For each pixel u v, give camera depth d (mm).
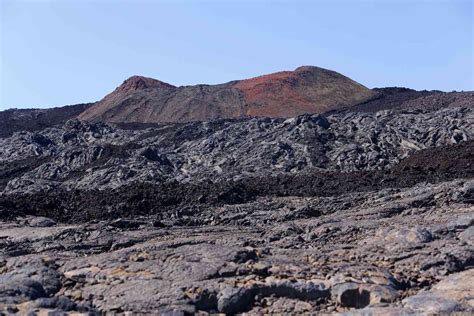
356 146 64812
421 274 21844
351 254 23938
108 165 66562
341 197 42969
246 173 61438
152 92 137625
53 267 23078
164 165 67188
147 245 27344
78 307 18969
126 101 133250
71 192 51719
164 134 84438
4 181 70188
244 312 19406
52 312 18172
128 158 68062
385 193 41125
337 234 28641
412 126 69250
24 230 37562
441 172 49719
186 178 60938
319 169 61781
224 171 63656
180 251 23016
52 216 44375
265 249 24062
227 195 46688
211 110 128000
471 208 32094
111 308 19344
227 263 21469
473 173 48344
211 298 19703
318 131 70375
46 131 93938
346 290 19453
